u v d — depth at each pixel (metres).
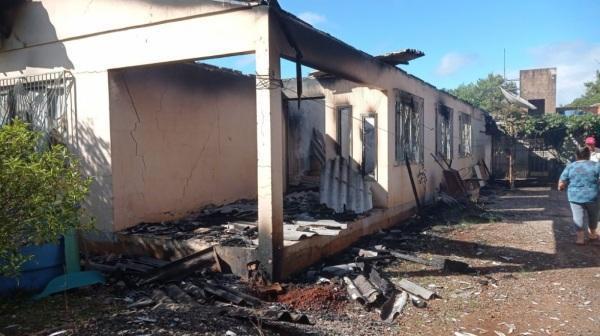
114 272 5.69
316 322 4.50
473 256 7.29
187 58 6.10
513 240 8.42
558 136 19.30
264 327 4.19
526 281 6.01
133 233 6.91
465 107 16.75
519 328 4.57
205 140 8.91
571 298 5.39
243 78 9.98
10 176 3.87
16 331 3.94
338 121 10.38
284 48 5.84
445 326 4.61
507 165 20.33
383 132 9.55
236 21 5.69
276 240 5.54
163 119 7.94
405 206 10.60
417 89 11.50
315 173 13.62
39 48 7.56
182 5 6.05
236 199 9.80
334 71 7.22
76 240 5.44
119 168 7.13
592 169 7.94
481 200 14.20
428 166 12.41
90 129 7.15
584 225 8.06
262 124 5.50
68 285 5.07
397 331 4.46
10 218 4.03
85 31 6.99
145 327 3.93
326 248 6.78
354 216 8.25
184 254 6.36
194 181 8.64
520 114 21.69
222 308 4.61
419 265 6.68
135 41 6.54
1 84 7.99
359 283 5.59
